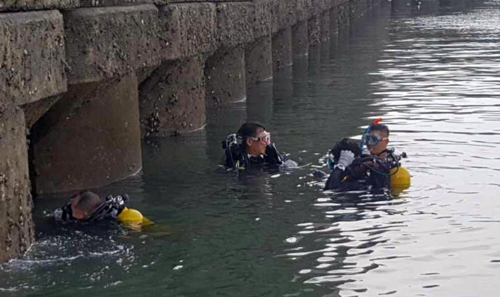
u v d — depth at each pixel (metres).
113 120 8.83
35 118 7.25
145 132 11.44
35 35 6.65
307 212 7.53
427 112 12.90
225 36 13.42
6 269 6.08
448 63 20.56
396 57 22.48
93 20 8.11
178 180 8.91
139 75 9.87
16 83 6.32
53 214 7.48
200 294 5.64
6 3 6.36
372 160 8.31
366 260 6.24
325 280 5.84
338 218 7.32
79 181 8.59
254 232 6.98
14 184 6.29
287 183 8.60
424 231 6.90
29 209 6.60
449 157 9.63
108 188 8.61
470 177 8.69
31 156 8.39
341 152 8.52
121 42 8.68
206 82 14.12
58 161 8.46
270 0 17.41
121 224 7.17
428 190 8.16
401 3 51.19
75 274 6.02
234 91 14.55
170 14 10.34
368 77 17.98
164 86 11.41
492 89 15.55
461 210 7.49
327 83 17.12
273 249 6.54
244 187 8.52
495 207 7.57
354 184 8.24
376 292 5.61
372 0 46.56
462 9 45.84
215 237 6.86
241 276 5.95
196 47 11.38
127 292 5.69
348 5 34.84
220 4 13.16
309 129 11.69
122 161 9.00
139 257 6.36
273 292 5.64
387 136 8.46
